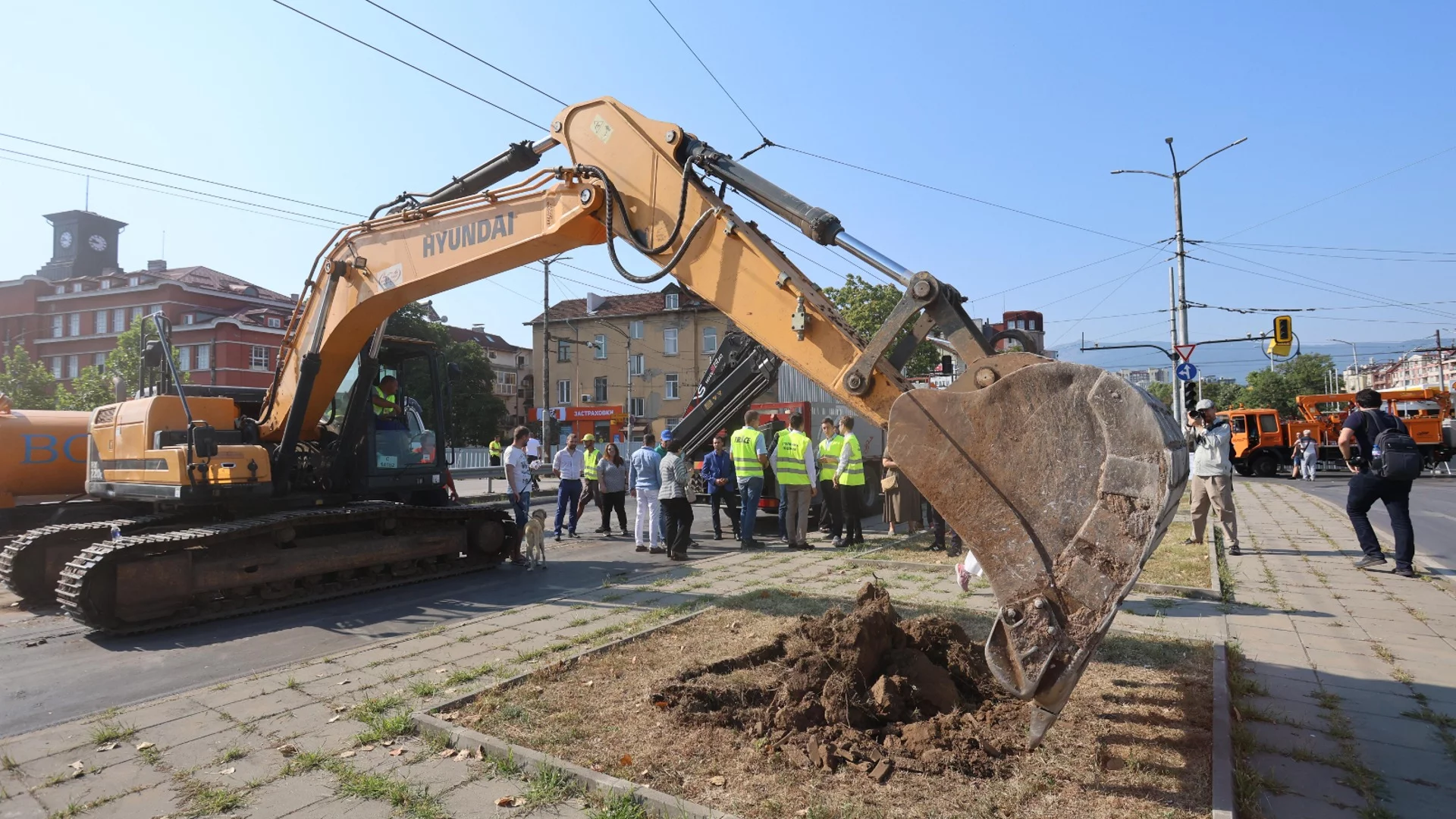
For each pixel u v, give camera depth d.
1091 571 3.20
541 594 8.34
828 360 4.52
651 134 5.56
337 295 8.02
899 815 3.20
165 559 6.99
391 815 3.39
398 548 8.83
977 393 3.56
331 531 8.56
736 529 13.07
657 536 11.60
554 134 6.22
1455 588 7.46
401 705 4.67
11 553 7.86
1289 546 10.23
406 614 7.44
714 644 5.78
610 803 3.35
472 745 4.02
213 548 7.43
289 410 8.48
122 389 9.38
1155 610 6.62
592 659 5.44
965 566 5.15
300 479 9.01
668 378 56.25
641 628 6.30
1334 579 7.94
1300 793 3.43
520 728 4.19
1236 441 31.02
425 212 7.21
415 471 9.85
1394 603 6.86
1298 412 32.56
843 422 11.74
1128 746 3.81
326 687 5.09
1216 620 6.26
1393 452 8.00
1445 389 29.03
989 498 3.48
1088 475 3.28
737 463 11.80
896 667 4.47
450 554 9.47
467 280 7.25
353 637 6.64
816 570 9.09
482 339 72.94
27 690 5.36
